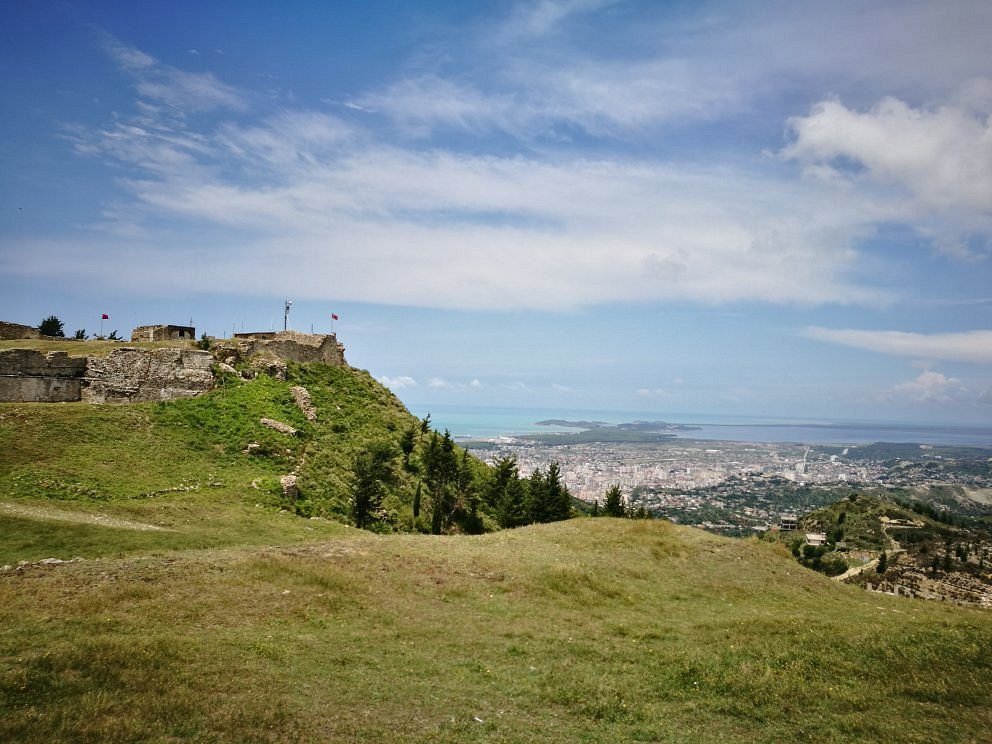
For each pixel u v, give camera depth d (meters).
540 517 61.94
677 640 21.48
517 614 23.05
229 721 12.90
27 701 12.62
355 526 47.78
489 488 67.06
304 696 14.68
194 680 14.53
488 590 25.48
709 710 15.49
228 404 56.88
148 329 69.75
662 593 28.45
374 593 23.41
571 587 26.86
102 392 53.59
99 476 40.25
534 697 15.91
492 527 62.16
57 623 17.22
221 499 42.16
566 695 15.98
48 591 19.97
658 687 16.89
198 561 24.80
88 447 43.53
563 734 14.02
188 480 43.94
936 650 18.97
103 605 19.05
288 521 40.97
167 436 49.09
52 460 40.31
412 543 31.86
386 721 13.91
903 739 13.71
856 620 25.89
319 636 18.78
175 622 18.45
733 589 30.42
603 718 14.95
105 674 14.15
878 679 17.06
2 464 37.94
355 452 59.84
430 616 21.83
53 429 44.09
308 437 58.50
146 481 41.72
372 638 19.12
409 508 56.47
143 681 14.09
